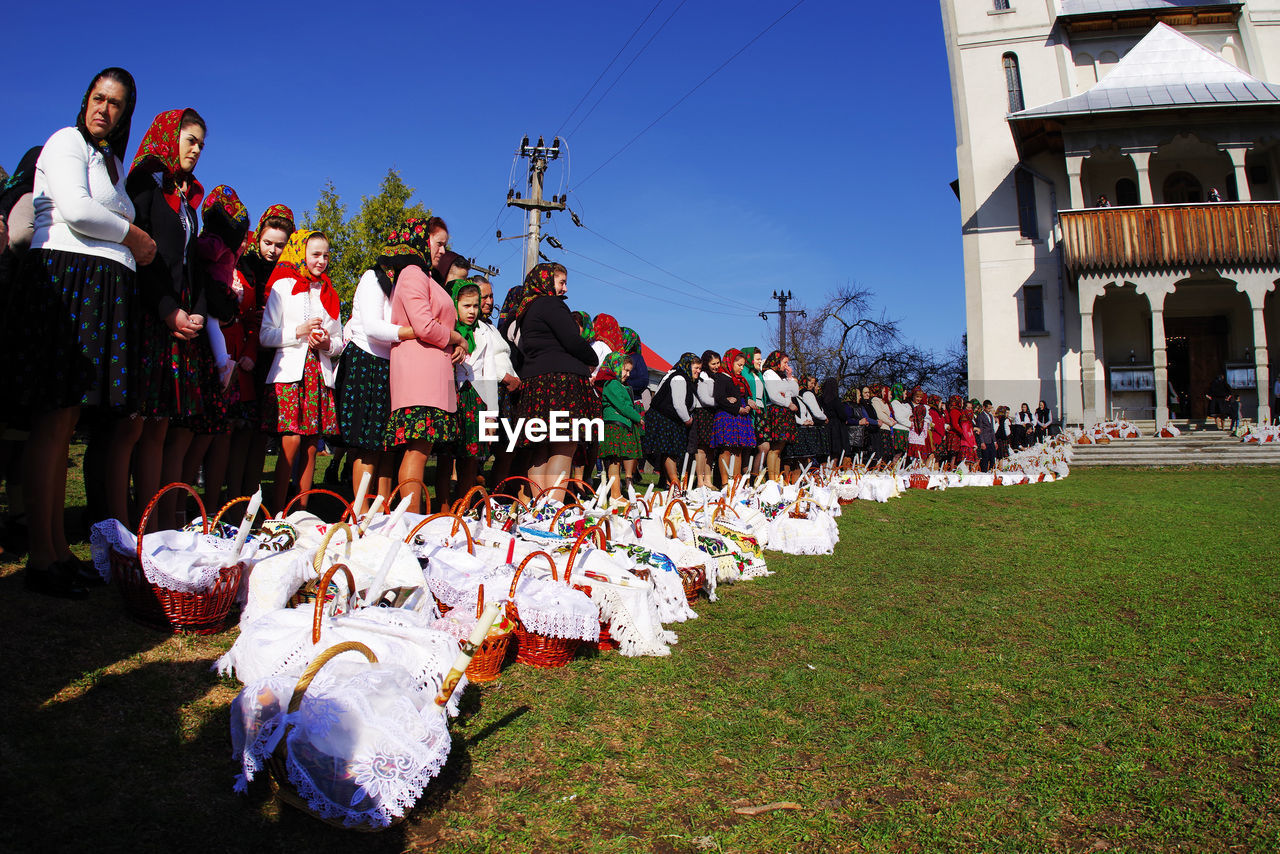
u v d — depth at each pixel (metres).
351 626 2.57
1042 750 3.01
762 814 2.49
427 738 2.18
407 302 4.62
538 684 3.35
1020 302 25.94
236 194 5.31
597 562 3.94
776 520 6.96
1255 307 22.31
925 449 16.56
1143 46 24.73
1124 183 25.77
